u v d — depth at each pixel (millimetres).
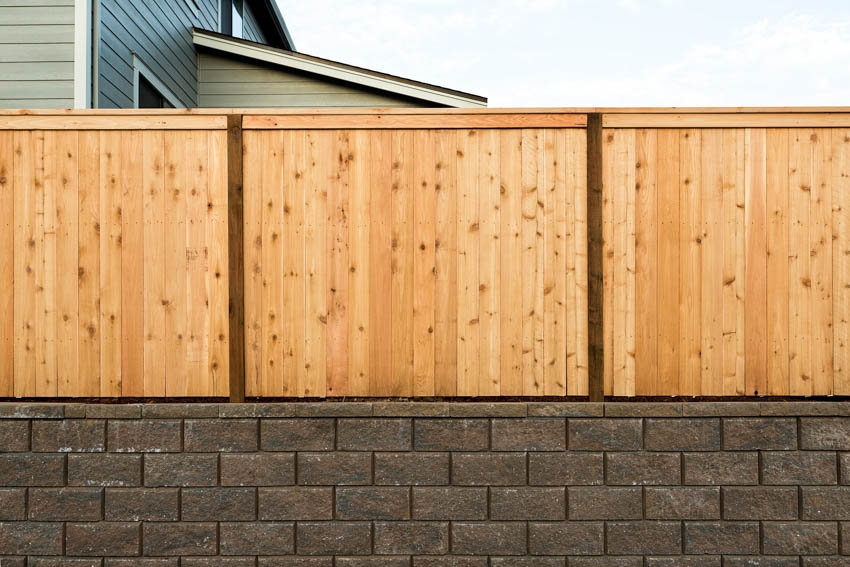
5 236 3010
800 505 2898
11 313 3006
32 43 4934
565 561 2906
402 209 3014
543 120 2996
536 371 2982
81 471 2938
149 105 6371
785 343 2963
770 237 2973
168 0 6820
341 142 3021
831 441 2908
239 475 2928
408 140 3021
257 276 3006
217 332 3008
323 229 3012
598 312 2951
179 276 3006
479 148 3018
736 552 2895
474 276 2998
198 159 3018
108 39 5324
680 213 2986
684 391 2963
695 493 2906
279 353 3006
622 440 2920
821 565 2883
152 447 2936
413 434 2928
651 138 2996
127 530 2924
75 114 3002
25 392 2998
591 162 2973
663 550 2898
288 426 2934
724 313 2969
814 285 2959
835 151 2969
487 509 2918
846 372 2947
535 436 2922
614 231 2990
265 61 7664
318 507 2924
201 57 7785
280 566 2916
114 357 3006
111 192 3016
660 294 2975
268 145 3020
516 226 3000
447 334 3002
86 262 3006
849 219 2963
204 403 2969
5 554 2928
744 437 2908
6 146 3008
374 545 2920
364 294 3004
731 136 2990
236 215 2982
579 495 2908
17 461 2941
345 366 3008
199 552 2924
